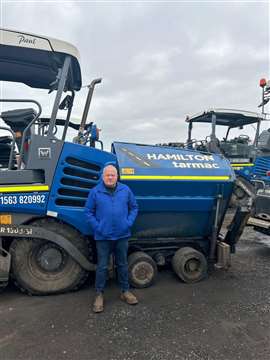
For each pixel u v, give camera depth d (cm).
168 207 376
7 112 359
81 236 354
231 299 340
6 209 327
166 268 429
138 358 243
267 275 409
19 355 246
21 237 336
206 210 392
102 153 356
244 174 887
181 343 261
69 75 385
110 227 313
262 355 246
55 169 338
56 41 331
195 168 379
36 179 337
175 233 402
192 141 951
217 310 316
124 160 358
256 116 893
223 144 924
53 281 349
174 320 296
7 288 367
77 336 271
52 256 348
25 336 271
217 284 379
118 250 326
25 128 361
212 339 266
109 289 365
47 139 336
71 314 308
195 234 411
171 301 335
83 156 347
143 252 382
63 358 242
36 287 344
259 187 820
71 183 347
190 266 382
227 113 874
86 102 415
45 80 400
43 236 335
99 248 321
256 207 530
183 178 367
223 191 387
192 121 970
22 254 340
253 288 368
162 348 254
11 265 340
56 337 269
